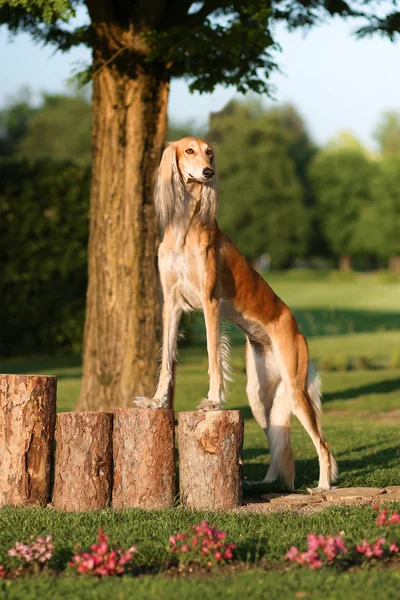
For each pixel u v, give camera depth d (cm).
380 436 1173
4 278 2220
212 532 554
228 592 457
